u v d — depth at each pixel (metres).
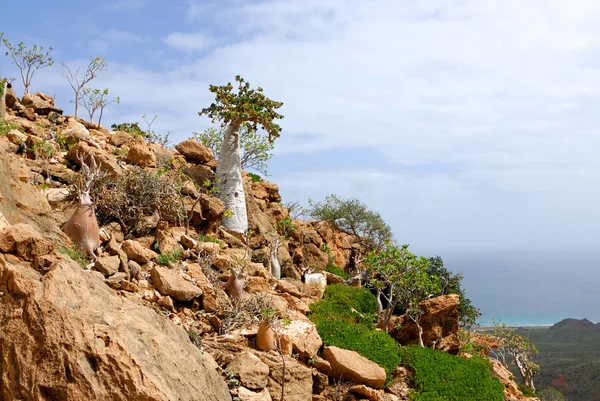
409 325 19.00
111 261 12.64
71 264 8.35
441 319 18.88
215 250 16.72
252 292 15.70
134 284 12.68
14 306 7.21
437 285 19.84
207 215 19.88
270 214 26.77
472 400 15.00
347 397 13.24
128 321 8.19
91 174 14.80
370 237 35.03
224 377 10.88
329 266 29.33
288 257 23.50
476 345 23.88
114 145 21.44
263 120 22.55
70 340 7.08
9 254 8.04
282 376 11.64
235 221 21.77
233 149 22.39
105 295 8.46
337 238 32.62
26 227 8.46
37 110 22.25
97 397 6.87
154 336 8.31
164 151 22.59
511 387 19.77
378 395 13.45
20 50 25.48
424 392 14.74
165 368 8.02
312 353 13.47
